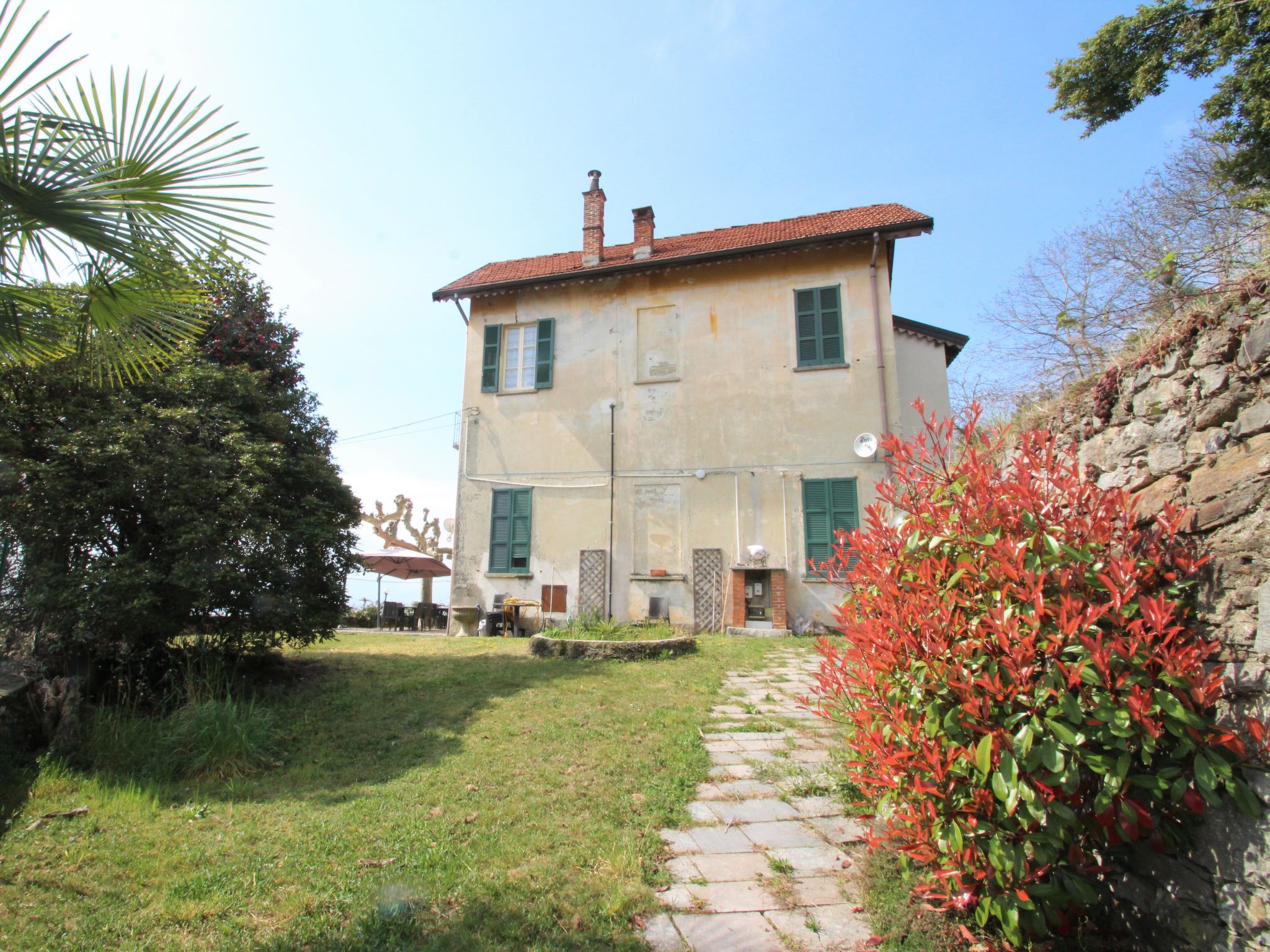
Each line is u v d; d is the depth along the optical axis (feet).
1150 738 7.98
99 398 22.52
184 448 22.91
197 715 19.58
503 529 48.83
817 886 11.44
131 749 18.83
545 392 49.96
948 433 12.20
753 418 45.57
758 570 42.39
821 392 44.68
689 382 47.21
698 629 43.60
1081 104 30.50
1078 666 8.29
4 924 10.49
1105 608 8.50
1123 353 12.66
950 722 9.29
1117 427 12.14
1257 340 8.91
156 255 12.28
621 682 26.12
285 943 9.73
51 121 10.41
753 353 46.37
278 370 30.35
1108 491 10.37
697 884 11.51
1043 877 8.89
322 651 34.88
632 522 46.50
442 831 13.51
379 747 19.84
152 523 22.99
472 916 10.34
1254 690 8.25
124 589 20.45
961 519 10.54
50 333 13.47
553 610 46.44
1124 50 28.60
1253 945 7.78
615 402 48.37
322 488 27.76
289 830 14.01
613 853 12.30
